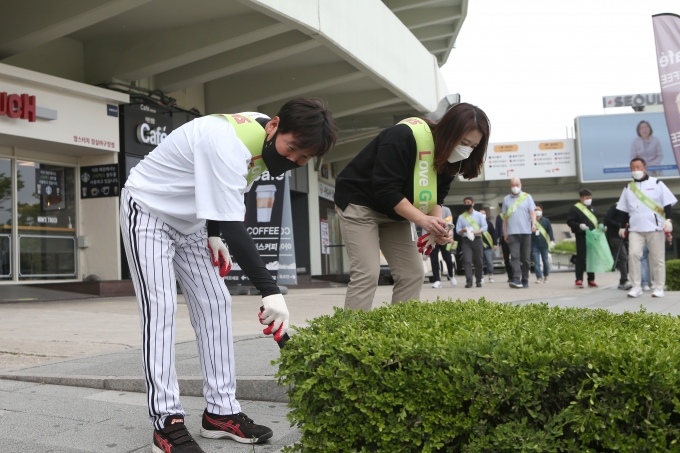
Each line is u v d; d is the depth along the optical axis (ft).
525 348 7.11
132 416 11.50
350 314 9.87
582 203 42.09
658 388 6.47
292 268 42.57
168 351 9.37
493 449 7.07
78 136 41.86
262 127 9.53
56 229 43.73
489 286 49.44
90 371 14.61
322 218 79.15
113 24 42.73
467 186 129.90
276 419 11.38
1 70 37.06
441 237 12.48
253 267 8.84
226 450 9.66
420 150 12.43
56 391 13.52
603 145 126.00
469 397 7.11
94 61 45.50
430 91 65.77
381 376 7.45
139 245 9.37
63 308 31.30
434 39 88.43
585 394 6.72
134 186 9.61
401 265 13.69
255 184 40.24
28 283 41.14
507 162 126.82
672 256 160.15
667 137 125.80
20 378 14.53
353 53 47.11
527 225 43.50
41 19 36.63
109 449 9.68
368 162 13.09
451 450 7.30
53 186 43.93
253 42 46.24
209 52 43.32
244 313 28.40
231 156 9.04
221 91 55.93
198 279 10.16
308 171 70.69
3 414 11.68
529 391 6.97
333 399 7.72
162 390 9.25
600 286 45.01
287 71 53.93
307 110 9.31
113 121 44.24
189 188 9.41
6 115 37.63
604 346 7.04
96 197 44.52
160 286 9.37
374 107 60.75
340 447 7.66
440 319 9.38
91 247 44.62
